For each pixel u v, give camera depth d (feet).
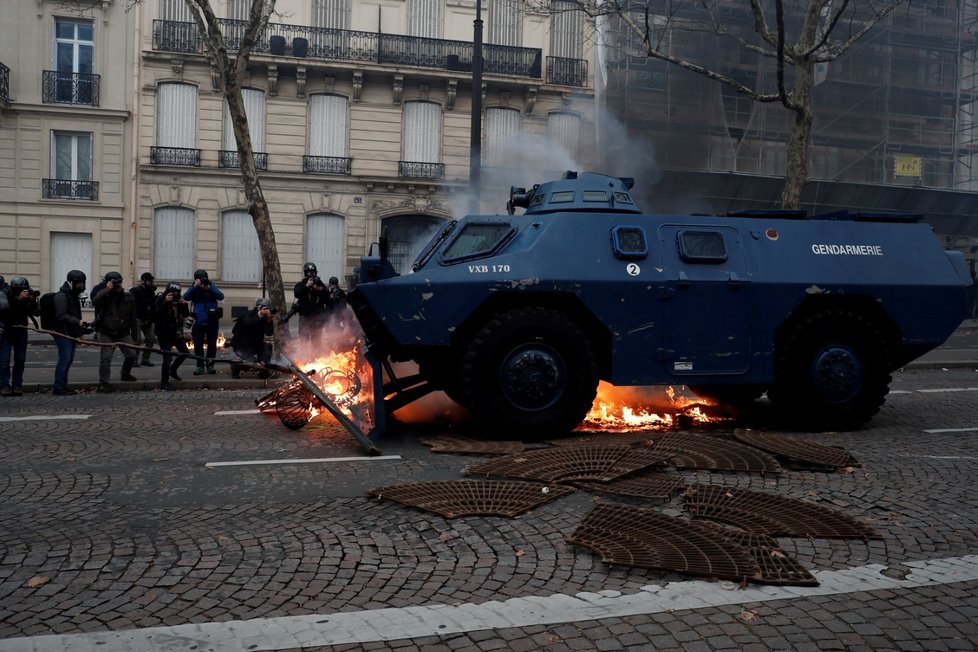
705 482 19.16
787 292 26.14
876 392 26.96
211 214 88.22
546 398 24.29
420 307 23.93
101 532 15.19
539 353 24.20
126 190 86.89
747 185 90.89
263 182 88.89
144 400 34.14
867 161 95.30
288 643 10.48
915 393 37.55
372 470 20.45
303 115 89.56
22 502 17.33
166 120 87.25
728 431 26.09
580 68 94.68
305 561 13.62
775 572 13.01
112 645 10.37
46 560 13.60
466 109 93.09
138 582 12.62
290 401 26.16
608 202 26.71
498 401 23.93
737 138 91.56
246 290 89.61
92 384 37.99
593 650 10.33
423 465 21.02
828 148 94.32
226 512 16.58
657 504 17.19
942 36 96.07
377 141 91.30
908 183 96.58
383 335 24.73
